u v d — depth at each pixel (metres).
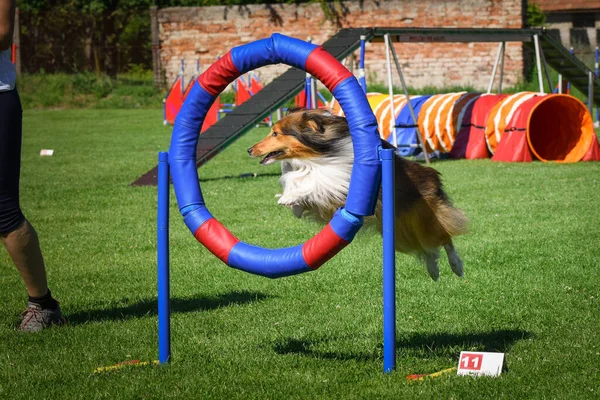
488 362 3.57
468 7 25.70
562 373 3.54
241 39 27.58
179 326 4.61
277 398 3.34
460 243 6.77
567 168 11.46
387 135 14.54
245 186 10.55
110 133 19.42
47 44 29.42
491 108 13.27
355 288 5.52
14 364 3.92
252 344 4.23
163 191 3.69
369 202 3.38
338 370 3.70
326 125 4.44
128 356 4.03
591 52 28.02
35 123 22.39
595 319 4.54
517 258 6.17
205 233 3.65
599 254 6.18
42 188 10.73
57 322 4.68
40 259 4.53
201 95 3.77
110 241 7.33
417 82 26.27
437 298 5.15
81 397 3.39
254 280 5.82
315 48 3.52
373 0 26.27
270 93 11.55
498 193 9.33
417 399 3.25
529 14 29.09
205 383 3.54
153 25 28.12
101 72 29.77
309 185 4.37
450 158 13.45
